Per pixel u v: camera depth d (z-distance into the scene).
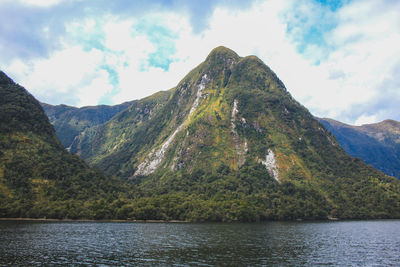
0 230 143.88
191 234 145.50
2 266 76.44
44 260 83.81
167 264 81.81
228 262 85.00
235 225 199.50
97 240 121.62
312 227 190.88
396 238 140.50
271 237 138.12
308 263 85.69
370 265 84.62
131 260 86.06
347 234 154.25
